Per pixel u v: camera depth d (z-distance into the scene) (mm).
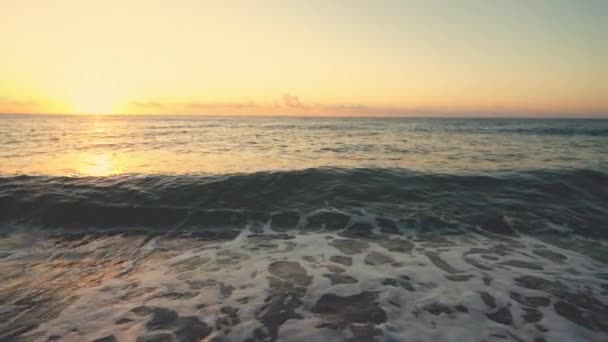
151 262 5195
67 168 11867
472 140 23234
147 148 18891
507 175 9844
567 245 5848
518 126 45750
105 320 3639
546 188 8750
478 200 8047
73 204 7504
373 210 7480
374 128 42094
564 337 3352
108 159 14273
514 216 7125
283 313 3797
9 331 3441
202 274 4766
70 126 46438
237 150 17531
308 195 8297
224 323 3605
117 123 58844
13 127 41719
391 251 5605
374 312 3809
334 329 3510
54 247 5785
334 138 25750
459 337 3367
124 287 4375
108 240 6109
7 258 5320
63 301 4027
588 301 4000
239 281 4555
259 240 6121
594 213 7309
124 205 7551
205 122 66750
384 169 10344
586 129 36375
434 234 6375
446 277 4652
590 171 9891
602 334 3396
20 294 4191
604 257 5344
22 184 8578
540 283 4453
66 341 3289
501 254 5469
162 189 8414
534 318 3666
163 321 3629
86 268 4977
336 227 6723
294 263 5145
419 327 3533
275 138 26031
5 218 7004
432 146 19156
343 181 9141
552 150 16938
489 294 4172
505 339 3330
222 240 6133
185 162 13219
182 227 6738
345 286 4402
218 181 8922
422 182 9227
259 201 7945
